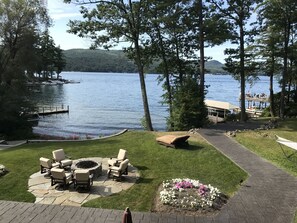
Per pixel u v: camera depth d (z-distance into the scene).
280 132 24.36
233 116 40.09
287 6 29.88
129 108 64.19
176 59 33.03
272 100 37.88
